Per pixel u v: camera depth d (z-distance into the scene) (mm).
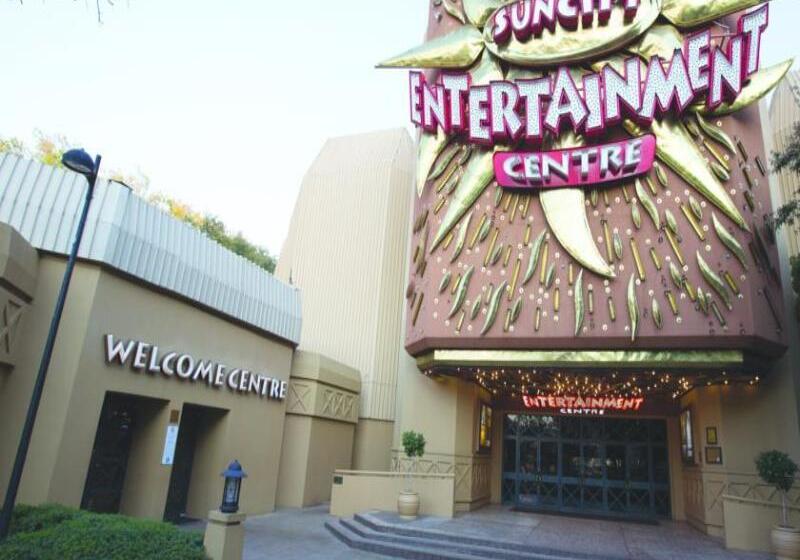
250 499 17016
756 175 15047
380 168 27500
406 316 19000
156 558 7617
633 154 14766
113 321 12258
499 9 17078
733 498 13945
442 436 18422
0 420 10469
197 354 15086
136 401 14078
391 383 24938
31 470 10516
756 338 13398
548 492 20797
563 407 21188
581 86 16047
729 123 14906
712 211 14328
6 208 11164
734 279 13812
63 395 10953
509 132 15977
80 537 7742
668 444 20016
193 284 14922
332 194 28094
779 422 15195
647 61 15445
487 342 15562
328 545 13414
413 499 15836
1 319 9938
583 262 14859
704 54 14523
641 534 15500
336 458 21734
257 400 17766
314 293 26594
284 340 19312
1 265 9562
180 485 15828
